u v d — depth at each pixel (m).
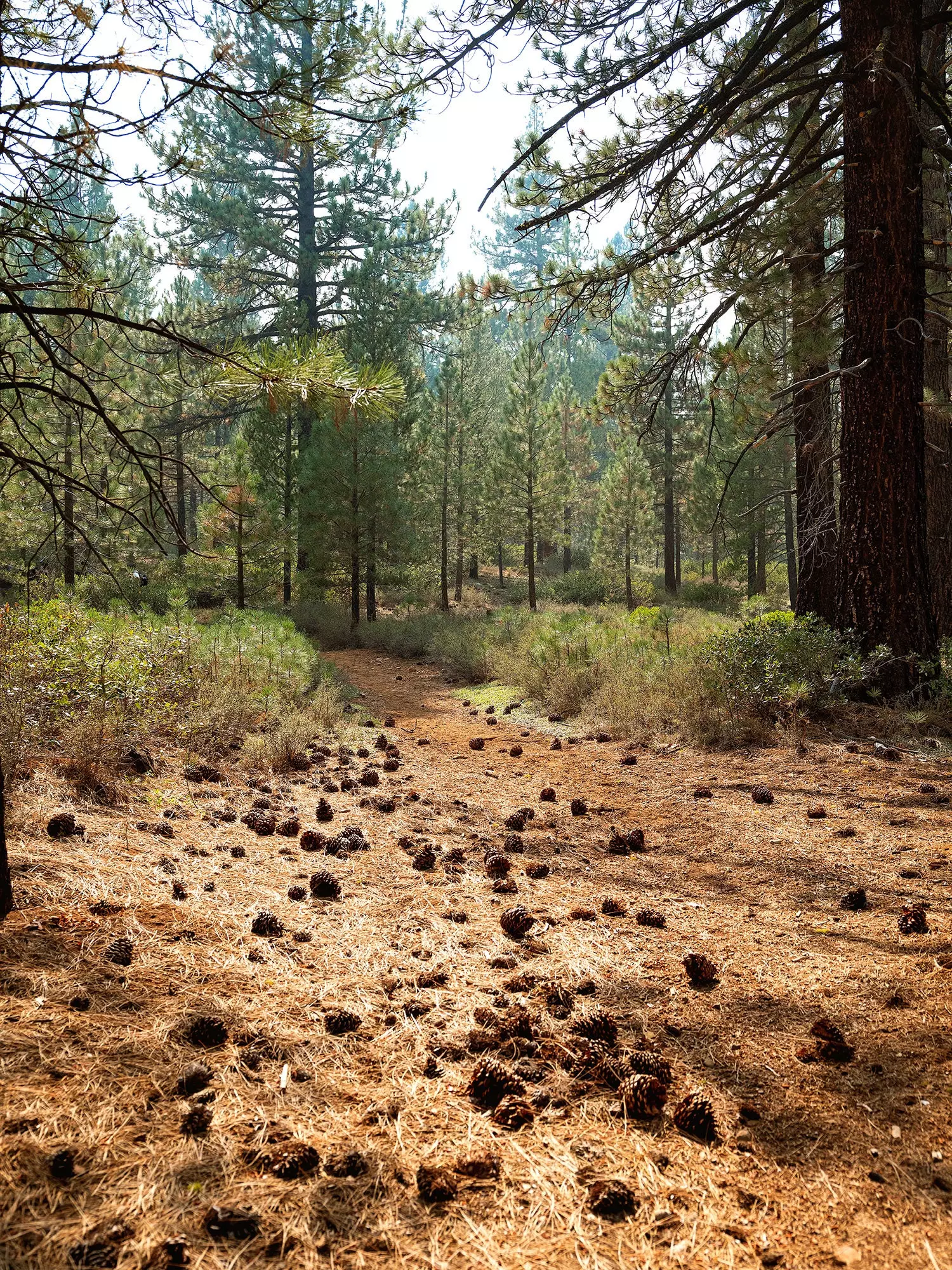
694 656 9.27
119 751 5.62
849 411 8.53
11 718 4.99
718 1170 2.02
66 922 3.08
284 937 3.31
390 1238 1.73
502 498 27.78
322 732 8.55
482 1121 2.19
